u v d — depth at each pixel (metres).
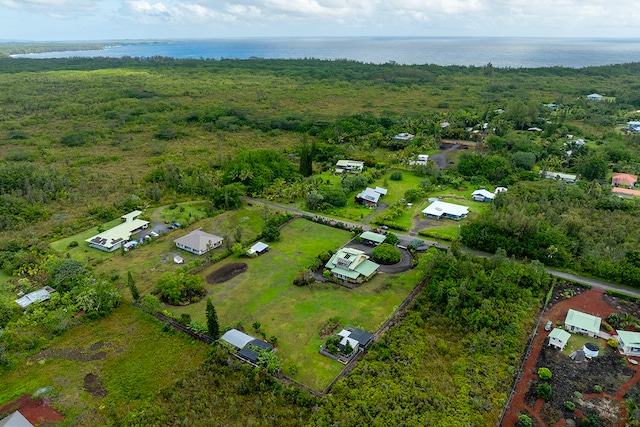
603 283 72.19
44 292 69.50
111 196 113.50
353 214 101.88
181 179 120.56
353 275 72.81
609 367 54.28
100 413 48.50
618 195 106.69
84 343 59.56
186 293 69.81
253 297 69.69
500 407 48.44
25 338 59.19
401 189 118.12
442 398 49.09
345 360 55.06
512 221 81.62
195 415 47.28
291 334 60.78
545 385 49.94
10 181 112.62
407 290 70.94
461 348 57.50
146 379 53.16
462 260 72.94
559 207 97.56
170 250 85.94
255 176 116.94
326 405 47.81
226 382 52.00
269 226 89.62
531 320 63.00
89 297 65.31
